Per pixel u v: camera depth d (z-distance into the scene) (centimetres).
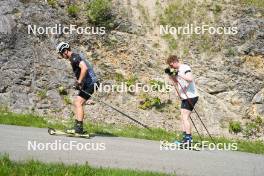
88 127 2570
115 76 3328
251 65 3659
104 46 3503
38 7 3425
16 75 3050
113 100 3184
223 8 3934
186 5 3938
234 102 3450
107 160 1630
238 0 4012
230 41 3741
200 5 3944
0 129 2123
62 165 1392
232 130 3253
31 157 1516
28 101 2966
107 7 3669
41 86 3080
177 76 2183
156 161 1723
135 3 3862
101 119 2998
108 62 3409
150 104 3231
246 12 3925
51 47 3300
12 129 2167
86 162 1445
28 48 3206
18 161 1397
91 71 2153
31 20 3331
